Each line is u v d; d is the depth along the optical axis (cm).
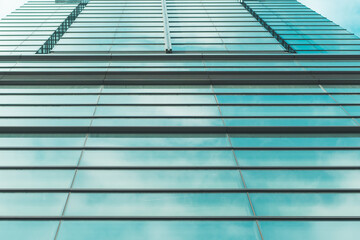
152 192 788
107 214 721
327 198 771
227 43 1962
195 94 1281
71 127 1029
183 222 709
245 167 875
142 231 685
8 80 1326
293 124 1084
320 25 2772
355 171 860
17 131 1015
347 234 679
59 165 862
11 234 662
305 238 670
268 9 3434
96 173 842
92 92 1279
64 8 3631
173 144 977
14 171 836
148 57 1599
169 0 3359
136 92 1288
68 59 1580
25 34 2641
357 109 1167
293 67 1530
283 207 746
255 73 1426
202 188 801
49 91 1277
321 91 1307
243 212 733
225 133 1046
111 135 1019
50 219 703
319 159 909
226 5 3144
